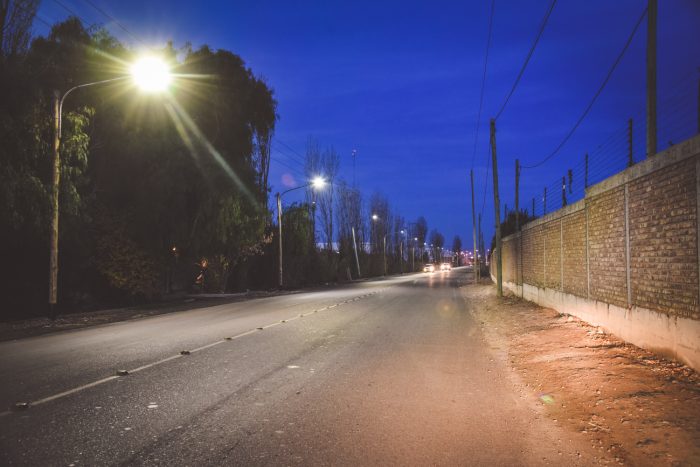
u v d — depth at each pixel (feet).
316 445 16.58
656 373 23.45
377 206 290.76
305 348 36.24
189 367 29.17
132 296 82.48
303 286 155.43
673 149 25.14
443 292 112.57
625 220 31.86
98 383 25.08
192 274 106.93
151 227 83.05
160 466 14.79
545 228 59.06
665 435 16.48
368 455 15.75
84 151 62.13
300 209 146.20
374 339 40.88
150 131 82.89
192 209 90.27
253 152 113.39
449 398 22.67
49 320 56.70
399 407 21.13
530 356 32.40
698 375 22.45
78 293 73.36
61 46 71.36
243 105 106.32
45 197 55.57
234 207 95.20
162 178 80.18
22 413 19.88
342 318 57.21
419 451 16.14
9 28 54.49
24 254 65.26
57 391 23.41
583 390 22.58
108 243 75.82
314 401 21.95
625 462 15.24
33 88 54.70
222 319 56.80
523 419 19.62
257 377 26.61
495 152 85.87
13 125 52.39
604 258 36.29
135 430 17.92
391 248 307.99
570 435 17.71
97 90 72.84
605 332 35.81
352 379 26.30
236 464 14.98
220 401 21.83
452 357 32.99
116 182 79.51
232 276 122.31
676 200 25.08
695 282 23.30
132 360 31.35
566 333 38.29
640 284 29.60
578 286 44.06
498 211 86.53
